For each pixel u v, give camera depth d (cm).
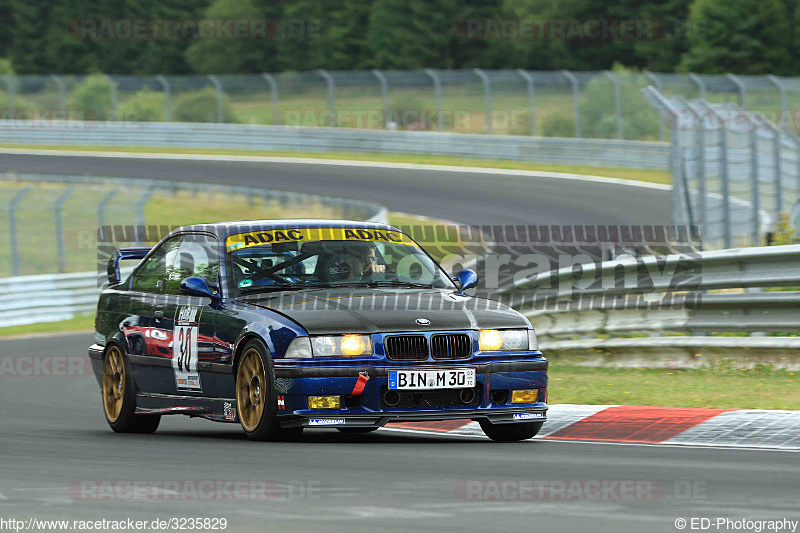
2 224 10712
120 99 16300
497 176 12638
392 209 10875
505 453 2098
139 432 2748
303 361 2223
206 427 2961
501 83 14400
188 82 16050
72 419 3142
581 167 13038
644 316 3550
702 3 17725
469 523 1352
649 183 11688
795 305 3103
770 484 1670
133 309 2756
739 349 3228
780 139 5797
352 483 1691
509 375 2325
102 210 7731
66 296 7362
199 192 11744
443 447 2214
